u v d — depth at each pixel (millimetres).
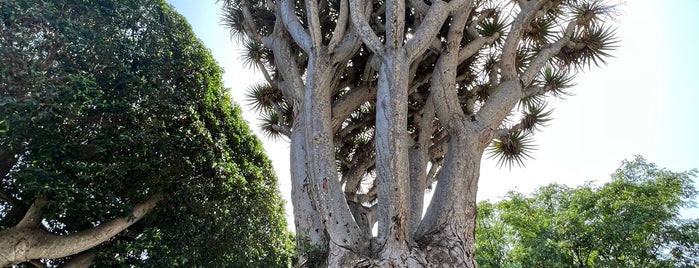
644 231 11367
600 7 7211
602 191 12844
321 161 4941
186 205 6848
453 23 5816
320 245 4730
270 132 9625
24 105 4762
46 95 4977
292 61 6387
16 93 5016
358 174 7066
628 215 11719
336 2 7551
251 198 7855
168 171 6422
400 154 4496
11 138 4930
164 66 6844
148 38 6770
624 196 12359
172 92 6773
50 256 5527
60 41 5449
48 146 5176
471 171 4973
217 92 8250
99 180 5766
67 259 6637
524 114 7793
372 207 6113
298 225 5180
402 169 4477
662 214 11492
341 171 8156
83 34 5715
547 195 14312
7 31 5031
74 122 5516
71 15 5805
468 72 7941
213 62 8328
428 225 4832
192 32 8055
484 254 13734
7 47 4898
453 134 5266
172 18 7520
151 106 6332
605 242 11633
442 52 5832
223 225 7070
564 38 6645
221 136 7645
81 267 6406
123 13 6453
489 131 5211
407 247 4332
